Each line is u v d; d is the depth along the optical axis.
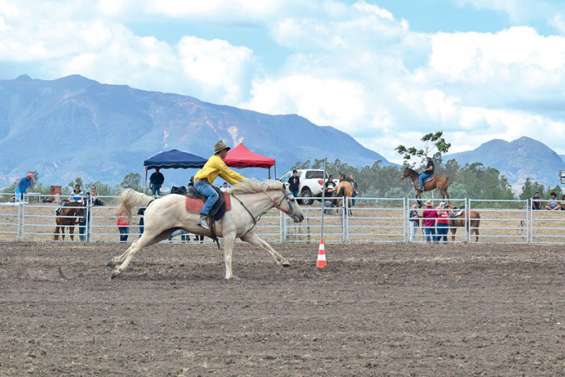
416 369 9.97
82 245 26.75
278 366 10.05
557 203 38.91
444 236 30.20
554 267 20.83
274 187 18.70
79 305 14.38
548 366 10.16
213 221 18.11
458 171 67.94
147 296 15.52
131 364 10.10
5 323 12.62
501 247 27.80
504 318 13.34
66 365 10.02
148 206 18.38
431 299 15.38
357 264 21.17
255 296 15.59
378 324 12.71
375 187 87.50
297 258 23.44
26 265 20.47
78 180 32.12
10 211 36.31
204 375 9.62
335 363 10.21
